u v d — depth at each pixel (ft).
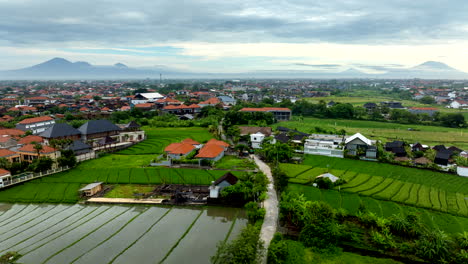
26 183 280.10
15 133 427.33
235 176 267.39
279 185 256.73
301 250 171.53
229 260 151.02
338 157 358.84
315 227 179.52
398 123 615.98
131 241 188.96
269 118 592.60
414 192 250.16
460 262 156.76
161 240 189.88
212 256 170.71
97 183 271.28
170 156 345.72
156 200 244.63
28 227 209.05
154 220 216.74
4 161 296.51
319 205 195.93
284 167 316.19
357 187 261.24
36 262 168.35
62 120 566.77
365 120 651.66
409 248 170.19
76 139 401.90
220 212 227.20
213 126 505.25
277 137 427.33
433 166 312.09
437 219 204.85
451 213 214.28
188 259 169.48
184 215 224.12
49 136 375.04
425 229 180.45
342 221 203.31
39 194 261.65
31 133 452.76
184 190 264.52
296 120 645.92
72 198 254.47
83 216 224.74
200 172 300.61
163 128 539.29
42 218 222.48
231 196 232.94
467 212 214.90
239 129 472.44
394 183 270.67
